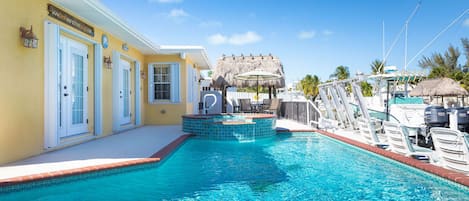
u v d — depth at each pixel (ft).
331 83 31.12
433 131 15.26
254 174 16.35
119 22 24.14
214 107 58.80
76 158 16.76
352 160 19.86
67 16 20.44
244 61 58.49
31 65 16.83
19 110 15.93
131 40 29.99
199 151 23.06
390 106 28.27
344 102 29.84
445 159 14.69
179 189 13.83
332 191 13.60
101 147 20.57
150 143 22.52
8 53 15.11
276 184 14.66
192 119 29.30
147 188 13.98
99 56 25.05
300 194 13.15
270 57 59.26
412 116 25.22
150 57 38.29
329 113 35.09
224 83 54.85
